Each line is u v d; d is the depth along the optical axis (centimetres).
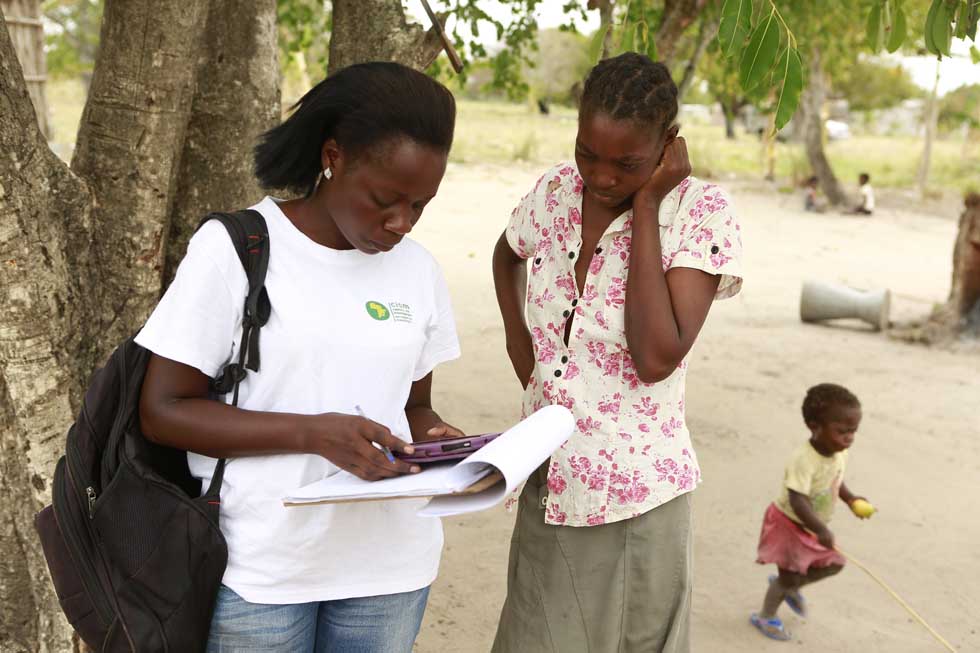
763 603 455
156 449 210
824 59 1952
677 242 237
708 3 633
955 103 2844
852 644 430
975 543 542
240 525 207
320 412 209
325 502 189
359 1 334
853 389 829
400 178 196
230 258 201
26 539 290
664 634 255
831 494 431
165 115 292
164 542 202
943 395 827
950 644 434
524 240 266
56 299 269
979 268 1012
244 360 203
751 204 2075
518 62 699
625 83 221
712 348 931
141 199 293
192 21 290
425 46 337
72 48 3111
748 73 292
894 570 505
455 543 489
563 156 2480
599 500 245
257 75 336
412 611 229
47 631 295
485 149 2488
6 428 285
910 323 1086
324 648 226
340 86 199
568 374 248
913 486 622
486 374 767
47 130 1298
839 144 3972
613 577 251
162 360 199
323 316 206
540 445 199
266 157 208
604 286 242
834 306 1061
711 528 536
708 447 656
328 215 209
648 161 225
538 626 258
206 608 205
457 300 1016
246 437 197
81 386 286
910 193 2406
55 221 271
